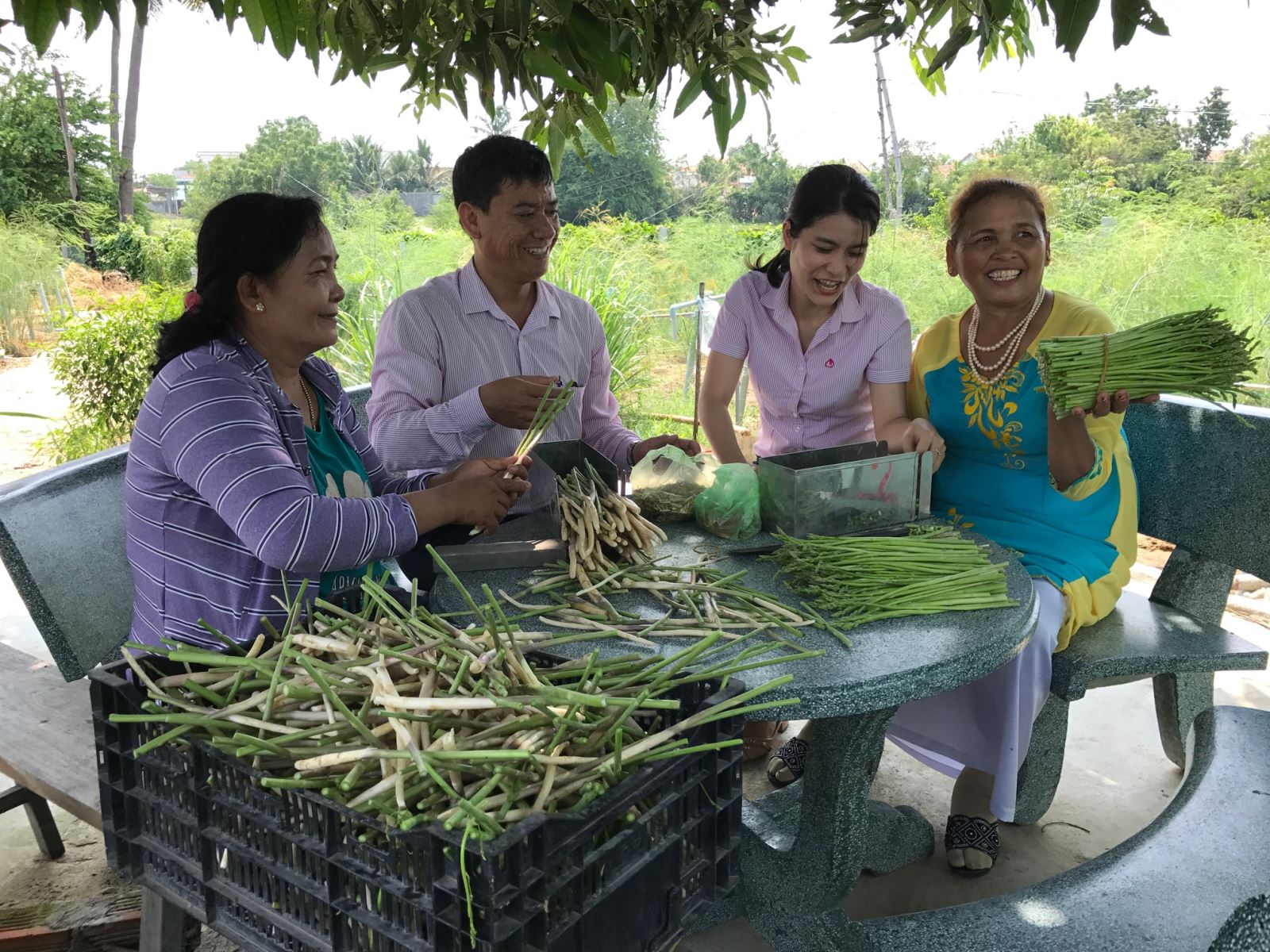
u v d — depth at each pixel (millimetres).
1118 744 3053
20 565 1971
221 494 1677
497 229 2678
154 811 1244
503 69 2043
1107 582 2447
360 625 1429
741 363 3082
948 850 2459
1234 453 2586
